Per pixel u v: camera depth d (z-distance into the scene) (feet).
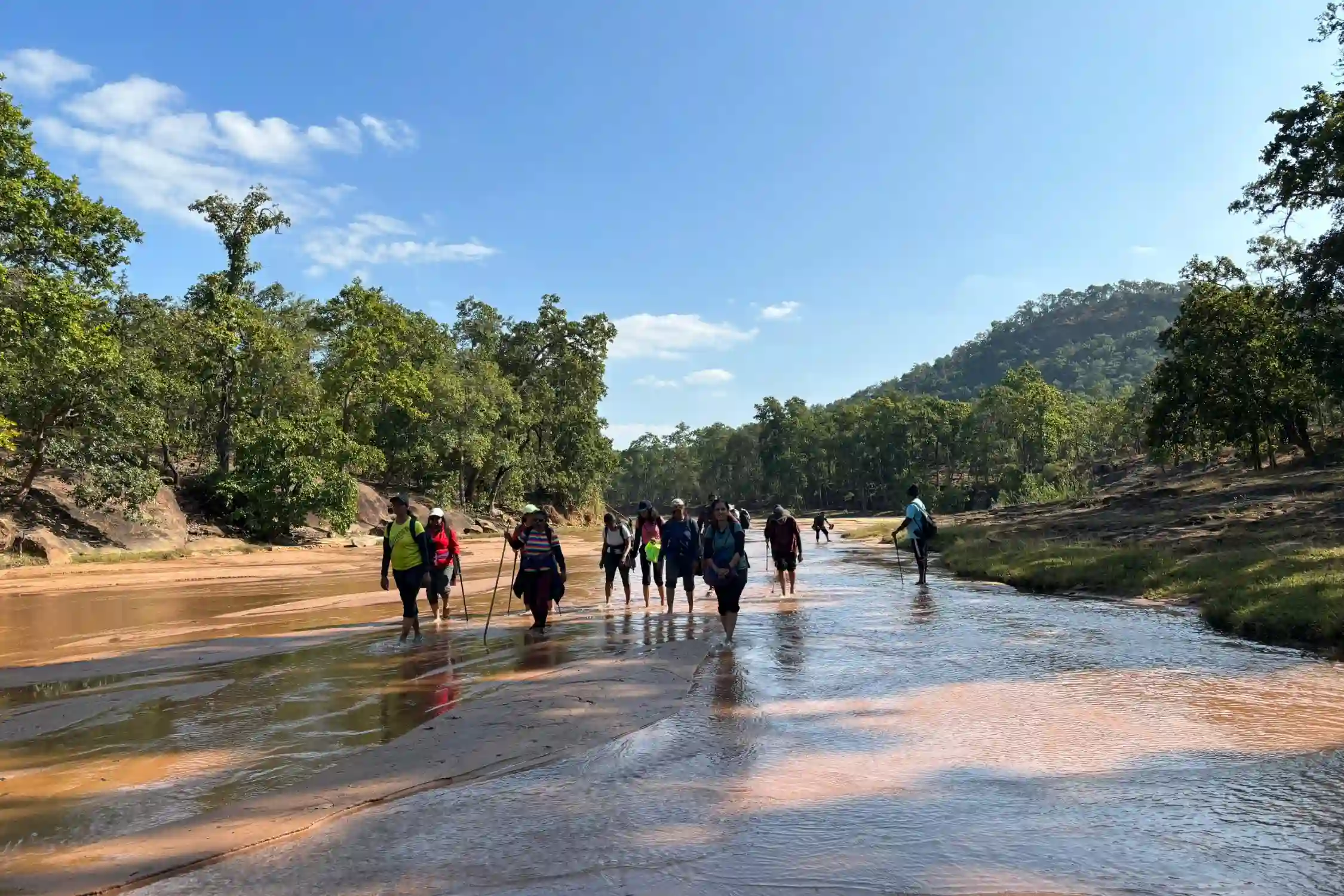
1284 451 151.84
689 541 39.01
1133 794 13.84
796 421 391.45
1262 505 77.05
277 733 18.34
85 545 90.94
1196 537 58.75
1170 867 11.00
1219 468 171.83
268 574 72.23
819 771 15.40
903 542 91.91
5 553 80.64
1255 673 22.79
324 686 23.30
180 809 13.67
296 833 12.67
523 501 221.66
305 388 144.56
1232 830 12.26
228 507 115.14
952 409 326.24
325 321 147.64
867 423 348.59
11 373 81.82
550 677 23.76
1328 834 12.02
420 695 21.90
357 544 118.11
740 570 29.84
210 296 126.31
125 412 94.43
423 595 50.90
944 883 10.64
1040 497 149.07
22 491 89.92
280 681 24.18
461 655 28.22
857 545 101.81
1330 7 73.67
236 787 14.75
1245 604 30.81
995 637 29.40
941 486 323.98
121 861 11.69
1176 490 104.32
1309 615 27.27
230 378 126.11
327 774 15.47
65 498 98.37
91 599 53.11
